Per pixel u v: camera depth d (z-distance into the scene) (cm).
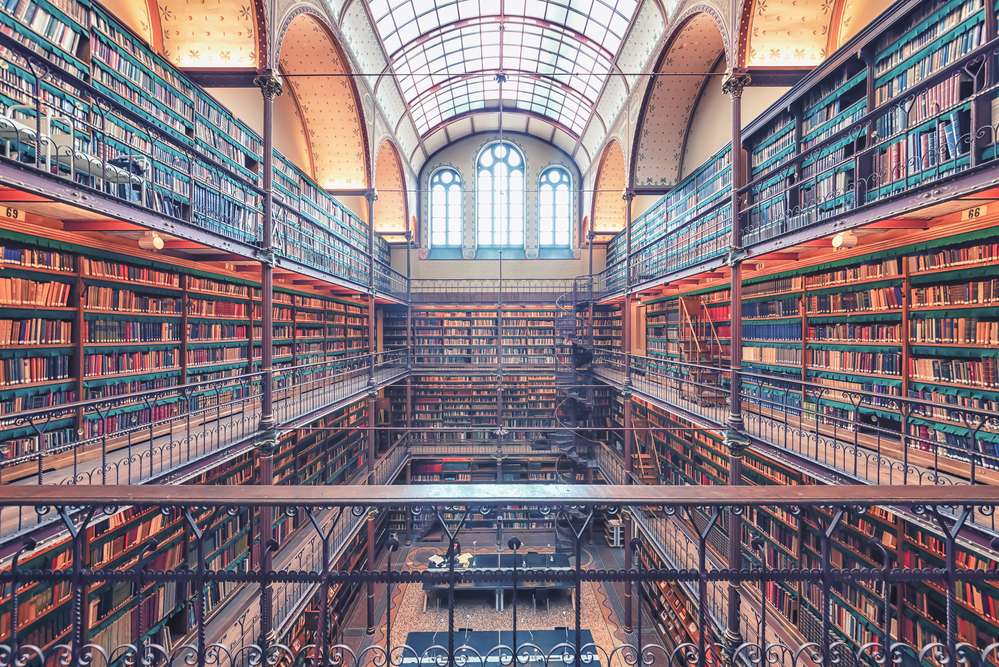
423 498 178
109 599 529
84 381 553
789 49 735
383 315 1839
